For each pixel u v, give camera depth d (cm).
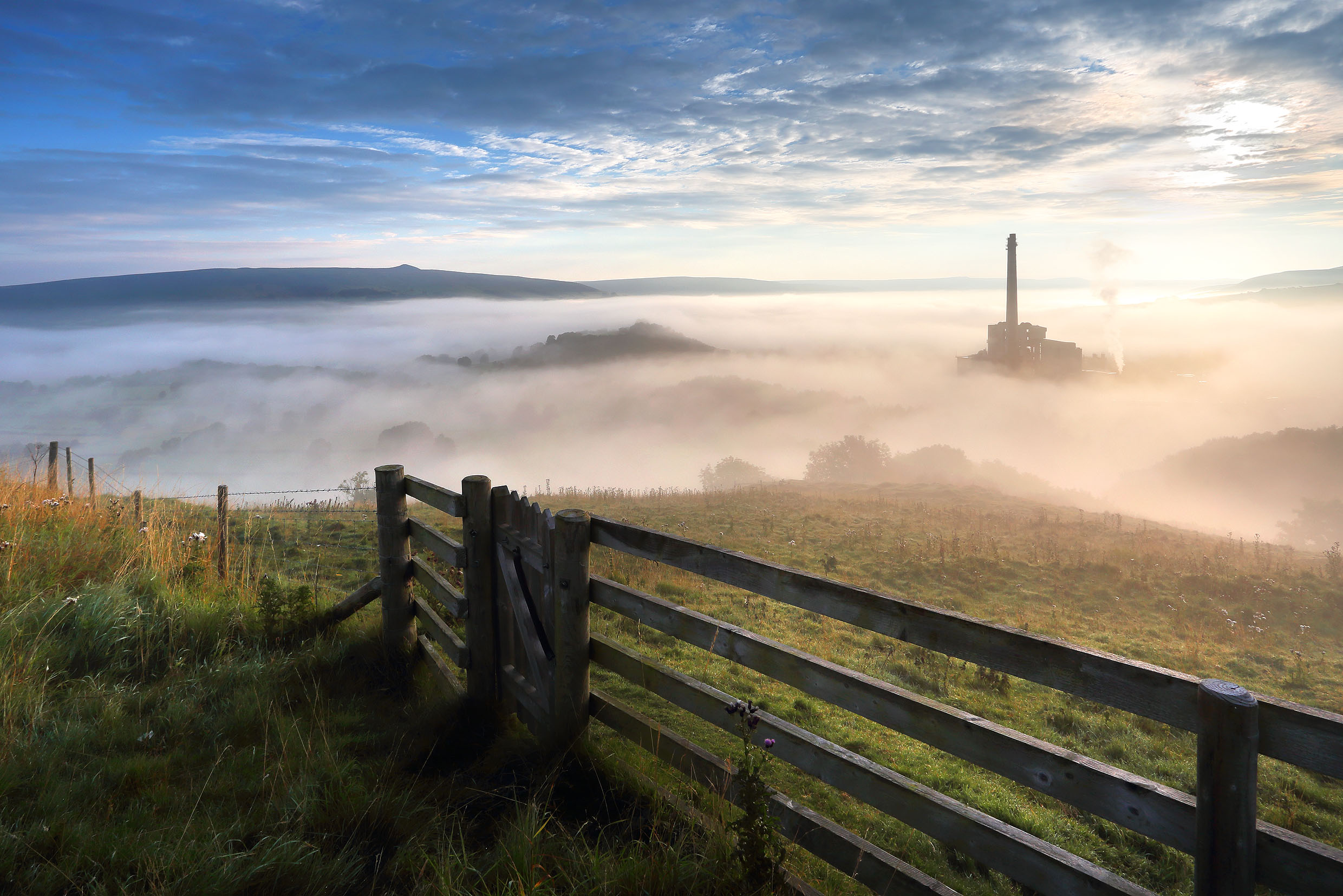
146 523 788
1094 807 201
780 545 2006
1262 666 1178
